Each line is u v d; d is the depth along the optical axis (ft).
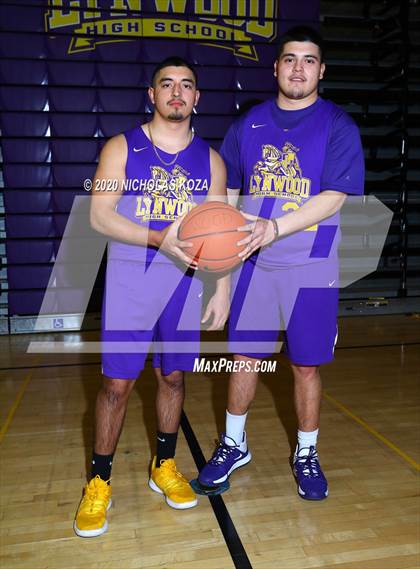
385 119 18.10
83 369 11.07
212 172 5.61
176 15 15.67
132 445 7.31
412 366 11.09
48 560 4.87
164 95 5.15
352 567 4.74
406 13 17.30
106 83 15.44
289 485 6.23
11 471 6.59
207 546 5.07
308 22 16.52
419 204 18.39
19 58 14.98
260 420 8.20
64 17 15.15
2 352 12.60
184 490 5.82
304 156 5.71
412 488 6.14
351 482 6.29
